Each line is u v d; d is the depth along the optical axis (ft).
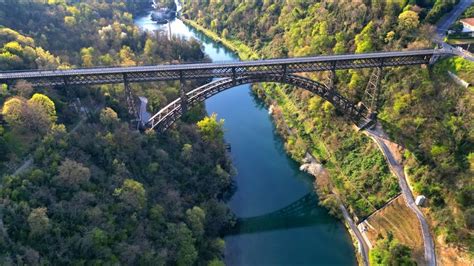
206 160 306.35
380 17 377.50
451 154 264.11
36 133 229.25
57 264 177.58
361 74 353.31
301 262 259.19
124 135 262.67
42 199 193.98
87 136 249.75
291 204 309.22
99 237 190.70
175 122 320.70
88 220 198.59
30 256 167.32
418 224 254.47
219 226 273.13
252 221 293.64
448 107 286.25
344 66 310.04
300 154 352.90
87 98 296.10
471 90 279.69
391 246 236.02
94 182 222.69
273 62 296.30
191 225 241.55
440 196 257.14
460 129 267.18
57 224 187.62
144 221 222.07
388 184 285.23
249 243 274.77
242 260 262.47
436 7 369.71
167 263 215.10
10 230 175.22
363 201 288.10
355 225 279.90
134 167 253.24
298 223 290.76
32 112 225.76
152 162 268.82
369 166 307.17
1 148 211.61
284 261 260.62
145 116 328.08
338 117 362.12
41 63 313.12
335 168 329.11
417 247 242.58
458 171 255.29
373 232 266.16
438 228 247.29
